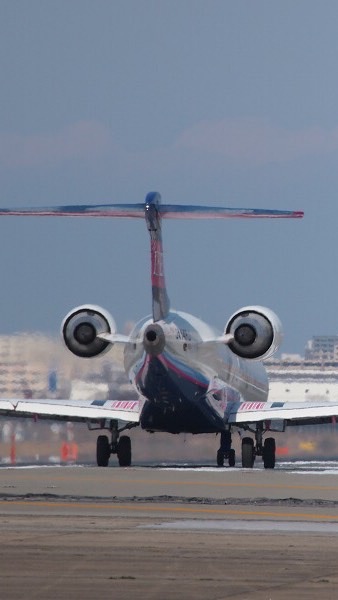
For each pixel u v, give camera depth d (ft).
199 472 501.56
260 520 301.02
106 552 231.50
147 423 585.22
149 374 559.38
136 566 215.10
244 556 229.66
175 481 440.04
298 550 239.71
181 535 261.85
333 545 248.73
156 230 544.62
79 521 290.15
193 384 570.87
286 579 204.23
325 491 397.60
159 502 350.43
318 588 195.62
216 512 320.50
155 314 559.38
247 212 529.04
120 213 542.98
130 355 568.41
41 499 358.02
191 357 569.23
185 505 341.41
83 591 189.98
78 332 579.48
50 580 198.90
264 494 383.04
